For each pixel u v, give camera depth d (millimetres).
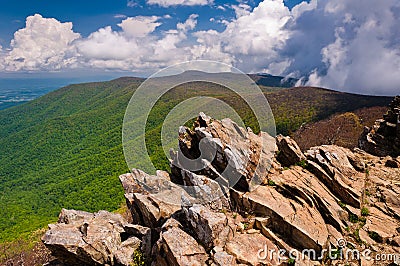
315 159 16312
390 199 15164
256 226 12250
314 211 12930
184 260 10117
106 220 14203
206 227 11047
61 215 14477
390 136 26141
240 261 10312
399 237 12234
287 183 14148
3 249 35844
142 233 12820
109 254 12281
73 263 12836
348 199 14367
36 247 26281
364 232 12711
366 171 18297
